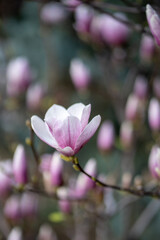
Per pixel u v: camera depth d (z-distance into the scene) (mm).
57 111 1177
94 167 1540
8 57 2373
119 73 2035
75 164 1201
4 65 2316
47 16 2146
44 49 2488
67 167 2004
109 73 1964
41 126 1163
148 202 2141
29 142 1410
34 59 2523
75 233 1901
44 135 1165
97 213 1646
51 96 2309
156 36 1202
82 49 2395
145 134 1984
